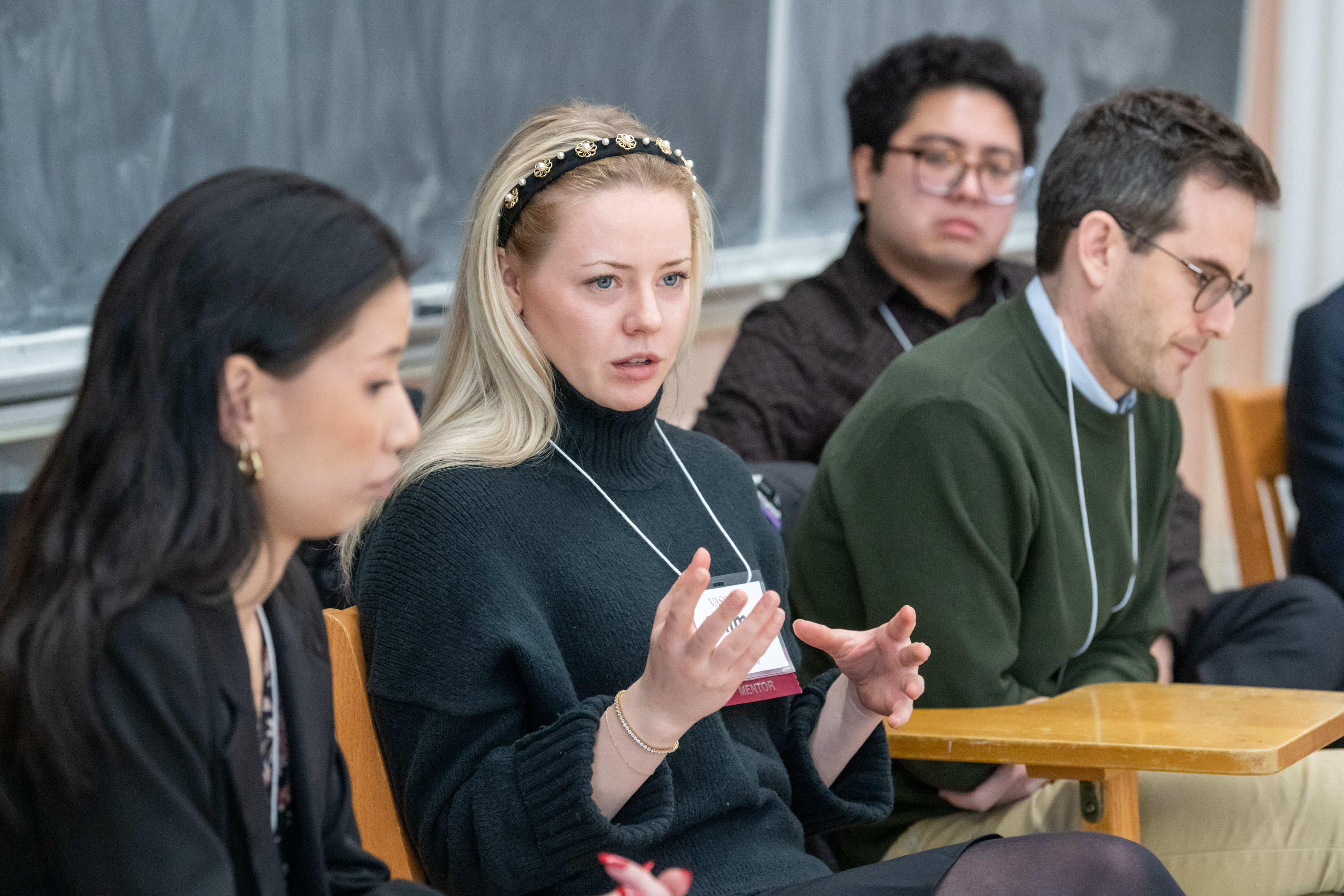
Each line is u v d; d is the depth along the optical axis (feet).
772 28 20.80
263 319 5.90
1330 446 16.96
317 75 15.51
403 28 16.33
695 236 9.53
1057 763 9.25
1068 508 11.67
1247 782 10.71
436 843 8.23
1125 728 9.49
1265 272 31.68
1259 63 31.42
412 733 8.31
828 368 16.62
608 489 8.98
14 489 13.24
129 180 13.87
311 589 7.24
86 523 5.79
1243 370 31.78
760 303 17.92
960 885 7.75
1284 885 10.64
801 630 8.98
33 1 12.88
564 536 8.65
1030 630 11.64
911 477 11.16
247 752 6.25
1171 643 14.94
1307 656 13.98
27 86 12.91
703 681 7.43
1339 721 9.60
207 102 14.48
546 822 7.73
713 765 8.64
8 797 5.90
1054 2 25.86
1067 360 11.66
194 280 5.85
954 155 16.28
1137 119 11.42
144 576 5.78
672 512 9.26
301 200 6.14
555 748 7.78
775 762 9.31
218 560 5.93
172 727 5.93
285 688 6.79
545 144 8.76
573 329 8.69
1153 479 12.70
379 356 6.25
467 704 8.16
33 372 13.06
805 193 21.95
